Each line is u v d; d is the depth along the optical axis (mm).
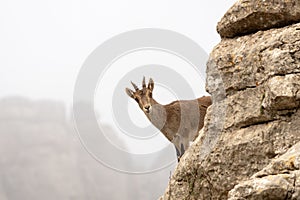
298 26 21328
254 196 17391
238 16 22719
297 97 20000
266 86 20969
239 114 21734
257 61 21438
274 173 17969
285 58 20500
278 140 20453
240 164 21125
